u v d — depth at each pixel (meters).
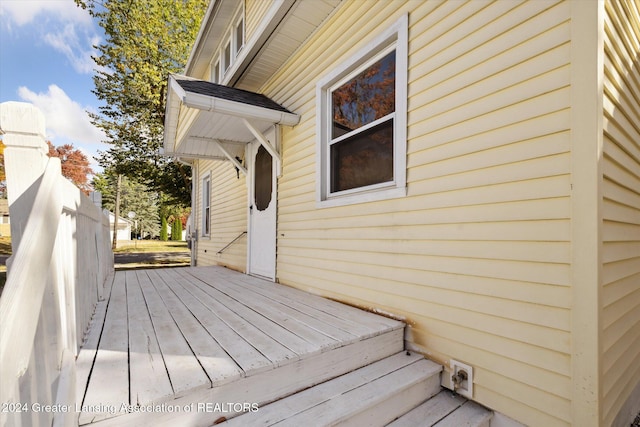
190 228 8.99
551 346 1.44
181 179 11.34
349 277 2.66
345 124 2.88
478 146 1.75
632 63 1.88
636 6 1.96
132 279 4.17
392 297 2.24
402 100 2.21
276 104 3.82
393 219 2.27
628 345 1.75
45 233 0.97
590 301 1.31
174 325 2.06
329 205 2.93
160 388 1.23
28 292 0.78
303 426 1.28
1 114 1.16
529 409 1.50
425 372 1.78
